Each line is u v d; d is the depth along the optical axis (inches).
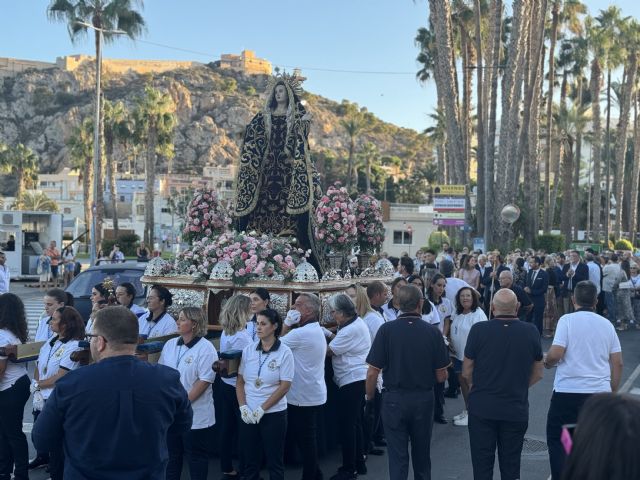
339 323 279.6
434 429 356.5
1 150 3014.3
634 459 81.1
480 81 1268.5
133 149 2326.5
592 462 82.9
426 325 235.0
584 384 235.8
